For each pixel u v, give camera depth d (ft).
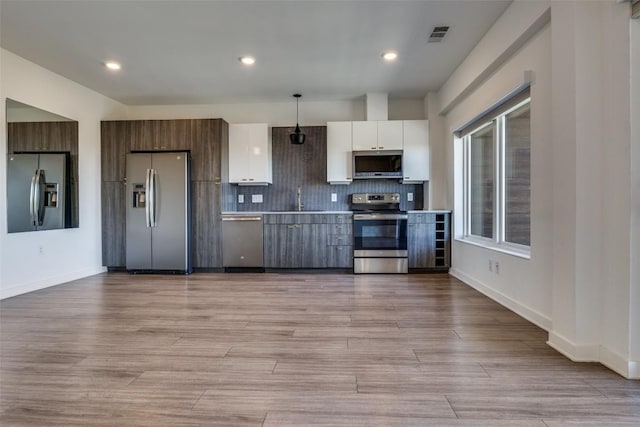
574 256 6.61
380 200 17.11
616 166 6.16
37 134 12.82
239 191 17.69
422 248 15.47
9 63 11.80
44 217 13.12
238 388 5.74
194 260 15.88
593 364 6.48
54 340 7.81
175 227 15.47
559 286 7.08
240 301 11.02
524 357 6.83
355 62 12.85
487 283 11.66
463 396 5.46
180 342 7.70
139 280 14.28
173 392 5.63
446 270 15.57
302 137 16.21
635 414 4.96
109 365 6.59
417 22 10.08
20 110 12.19
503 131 11.39
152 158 15.44
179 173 15.39
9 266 11.75
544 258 8.43
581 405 5.18
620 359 6.10
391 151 16.02
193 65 13.02
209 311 9.97
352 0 8.98
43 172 13.08
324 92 16.17
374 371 6.31
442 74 14.07
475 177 14.29
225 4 9.09
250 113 17.70
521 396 5.44
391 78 14.48
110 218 15.96
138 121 15.81
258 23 10.08
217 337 7.98
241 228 15.79
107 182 15.93
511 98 10.29
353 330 8.41
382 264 15.42
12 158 11.86
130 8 9.23
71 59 12.40
